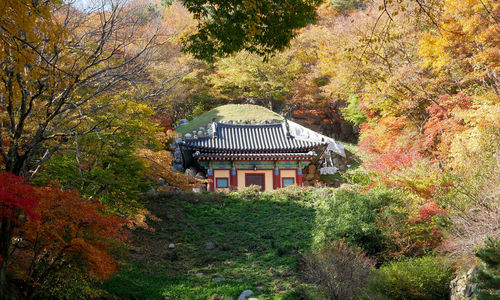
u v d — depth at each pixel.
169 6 27.42
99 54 11.05
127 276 15.51
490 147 14.76
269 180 35.31
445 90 24.50
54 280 9.94
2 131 9.91
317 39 38.00
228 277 17.09
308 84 45.97
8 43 7.38
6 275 8.82
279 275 17.20
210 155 34.16
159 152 18.62
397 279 13.48
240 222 23.45
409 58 23.50
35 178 11.34
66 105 10.89
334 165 38.91
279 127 38.41
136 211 14.70
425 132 21.48
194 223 22.94
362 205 17.98
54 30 7.63
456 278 12.73
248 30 10.88
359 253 15.47
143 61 11.91
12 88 9.23
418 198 17.03
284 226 22.77
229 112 44.56
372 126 31.59
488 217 12.15
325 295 13.78
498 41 18.23
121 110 12.88
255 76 46.16
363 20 26.30
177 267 17.89
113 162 13.86
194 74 39.00
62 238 9.09
